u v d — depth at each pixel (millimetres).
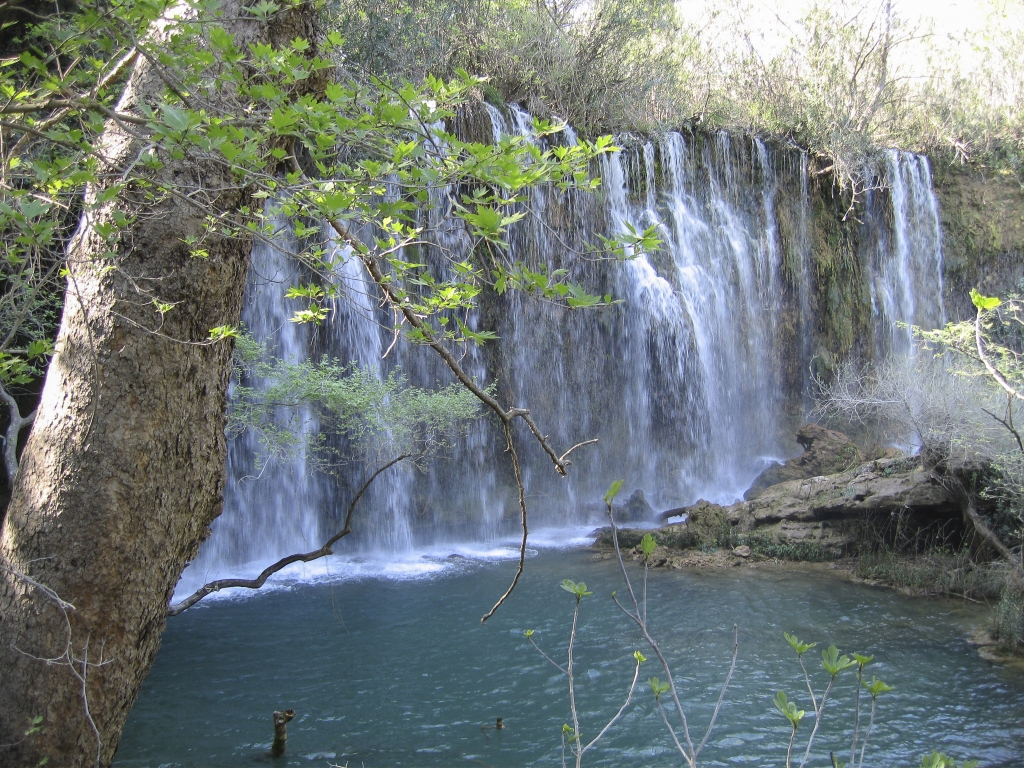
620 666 11414
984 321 14734
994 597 14359
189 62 3396
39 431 4324
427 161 3490
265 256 18484
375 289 20109
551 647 12172
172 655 11875
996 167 30359
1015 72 31422
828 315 27422
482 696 10508
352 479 19828
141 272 4297
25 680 4082
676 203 24797
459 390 16812
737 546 17750
